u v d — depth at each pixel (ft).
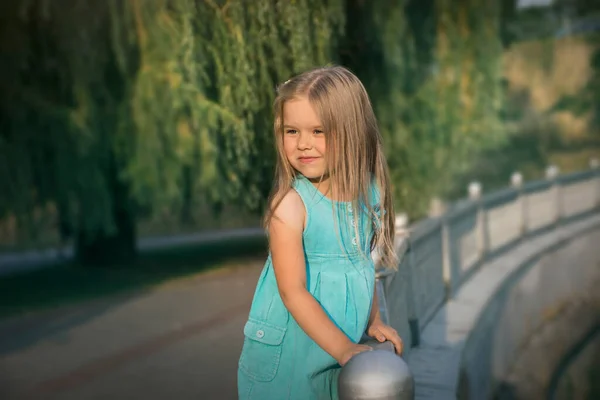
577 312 36.01
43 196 23.17
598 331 38.06
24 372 14.98
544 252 32.04
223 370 15.12
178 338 17.94
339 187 4.63
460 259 22.09
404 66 24.07
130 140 21.43
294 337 4.77
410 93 25.66
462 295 20.06
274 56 9.72
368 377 3.36
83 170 23.02
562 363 32.45
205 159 18.28
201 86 10.77
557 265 34.27
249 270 29.01
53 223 25.36
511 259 28.53
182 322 19.77
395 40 21.50
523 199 34.83
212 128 12.17
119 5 19.36
